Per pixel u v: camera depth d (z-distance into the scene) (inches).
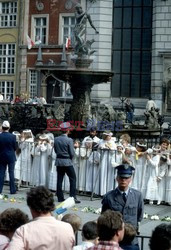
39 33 2442.2
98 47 2261.3
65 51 2319.1
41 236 307.1
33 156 869.8
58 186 754.8
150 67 2234.3
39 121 1274.6
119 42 2266.2
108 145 804.0
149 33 2239.2
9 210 323.0
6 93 2495.1
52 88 2357.3
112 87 2266.2
